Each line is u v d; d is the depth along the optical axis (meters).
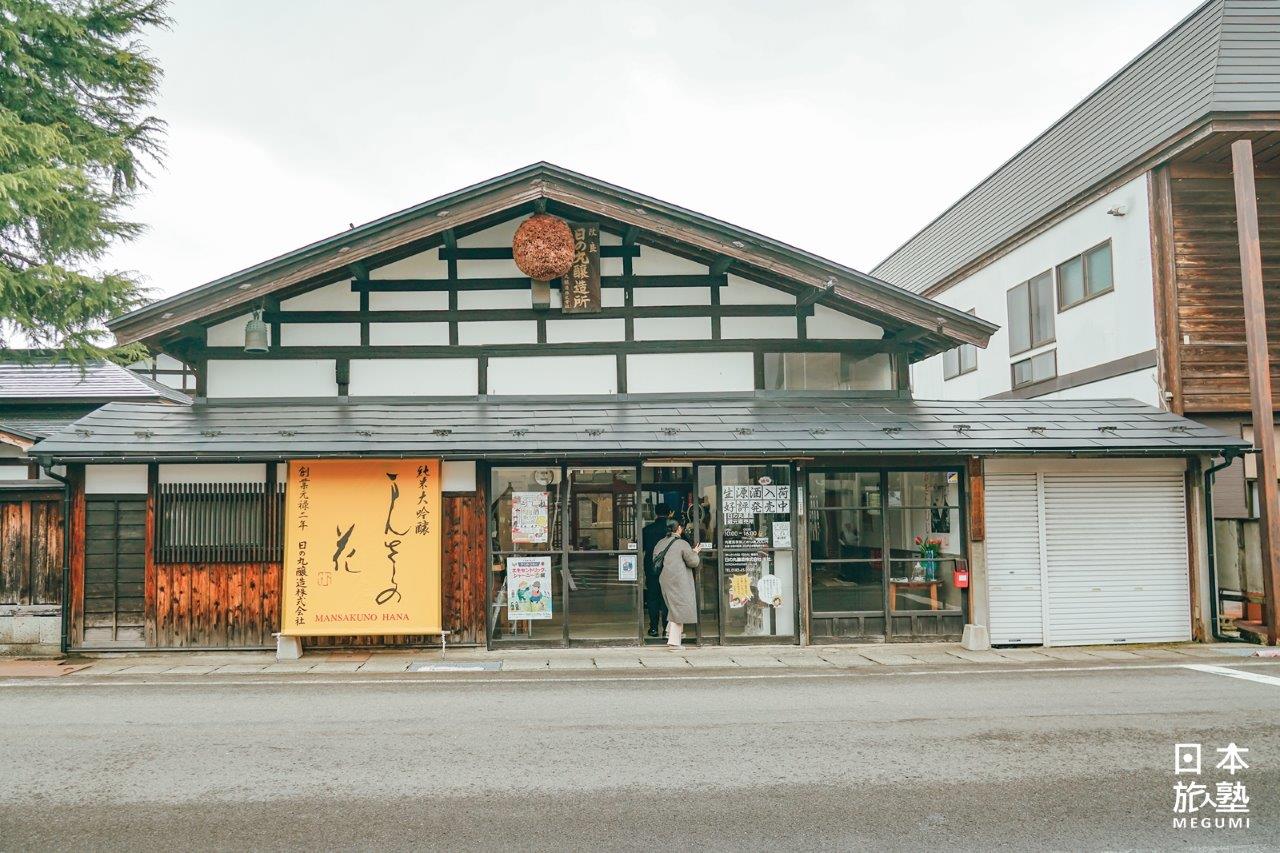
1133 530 12.12
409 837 4.76
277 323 12.47
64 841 4.70
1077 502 12.06
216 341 12.41
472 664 10.38
